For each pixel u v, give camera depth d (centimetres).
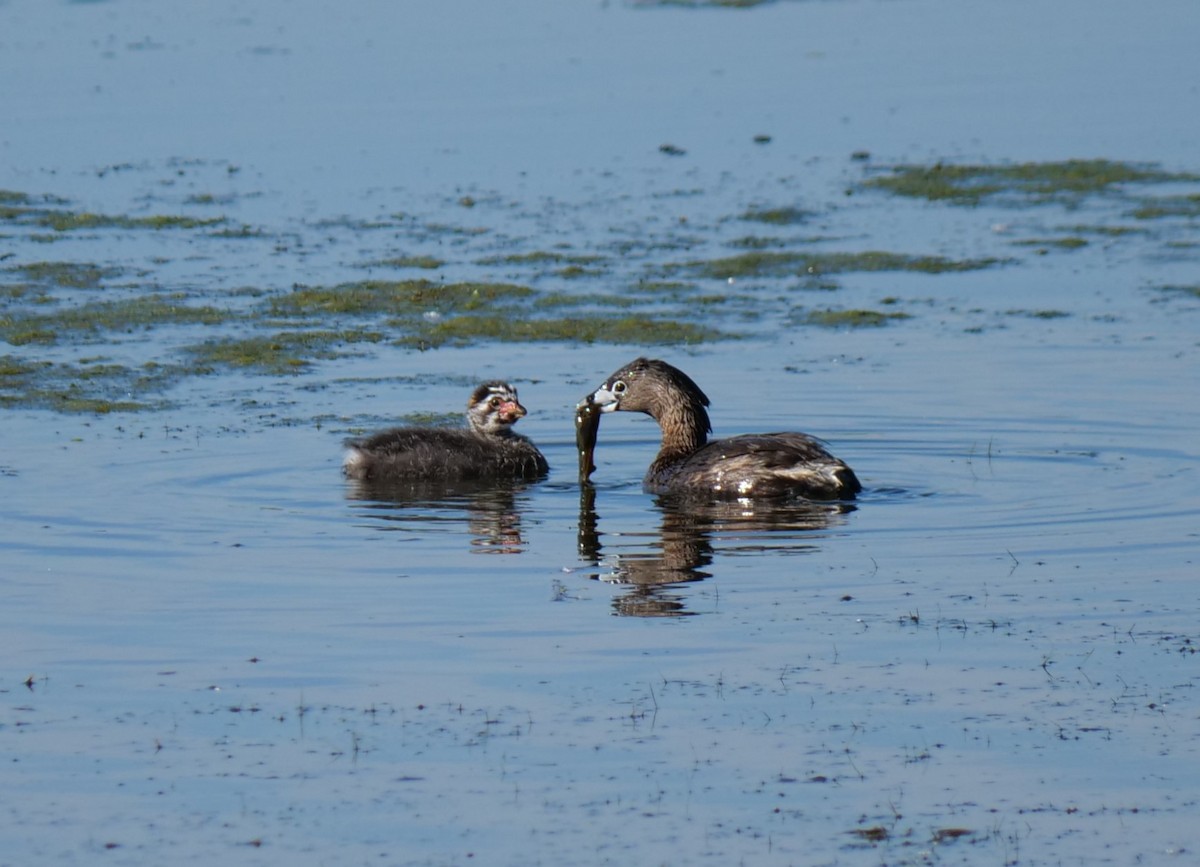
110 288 2555
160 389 2094
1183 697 1100
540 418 2022
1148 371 2106
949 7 5150
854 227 2908
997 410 1966
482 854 911
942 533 1508
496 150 3441
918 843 919
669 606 1302
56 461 1780
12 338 2311
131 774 1008
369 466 1739
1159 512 1558
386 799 973
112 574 1393
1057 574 1366
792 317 2417
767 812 955
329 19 4903
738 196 3105
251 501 1652
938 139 3525
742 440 1731
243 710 1099
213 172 3269
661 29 4794
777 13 5066
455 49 4469
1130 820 941
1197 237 2797
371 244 2809
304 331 2364
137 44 4500
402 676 1157
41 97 3891
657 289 2566
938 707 1093
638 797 974
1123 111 3747
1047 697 1105
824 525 1551
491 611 1295
